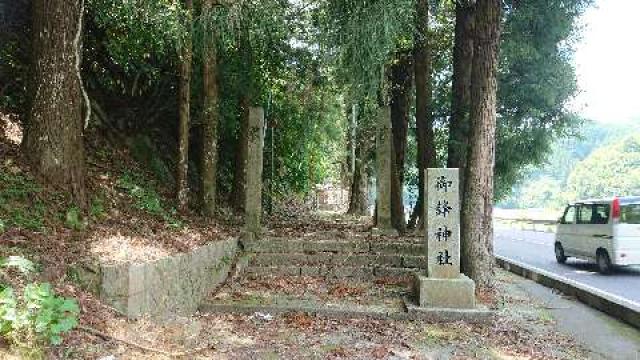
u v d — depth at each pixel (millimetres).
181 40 9438
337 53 10109
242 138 13953
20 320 4094
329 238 11242
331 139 20844
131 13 8555
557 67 15086
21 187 6449
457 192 7664
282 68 13266
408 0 9719
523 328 6973
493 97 8750
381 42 9734
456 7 13547
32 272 4941
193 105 12516
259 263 10078
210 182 10719
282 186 19641
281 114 15766
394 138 15344
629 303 7695
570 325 7230
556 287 9883
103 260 5707
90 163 9180
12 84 8797
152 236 7496
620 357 5863
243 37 10977
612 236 12281
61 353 4301
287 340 6055
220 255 8914
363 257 10109
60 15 6934
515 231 28703
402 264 10039
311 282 9148
